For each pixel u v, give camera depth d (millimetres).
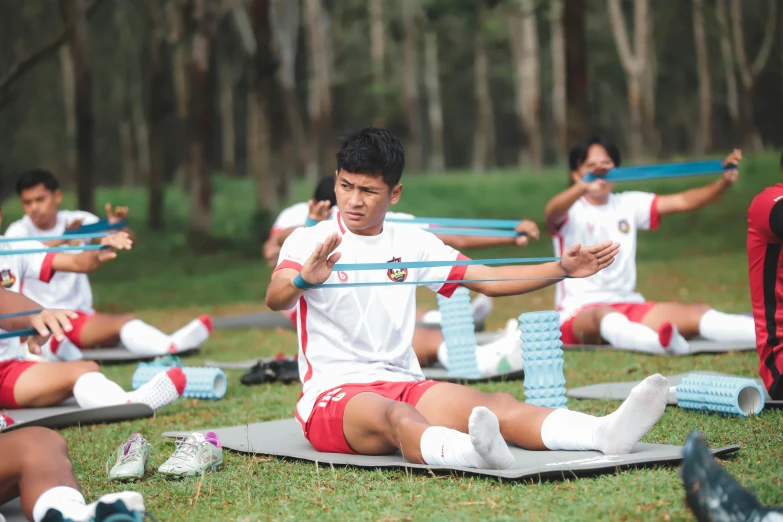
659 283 16438
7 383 7559
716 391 6090
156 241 29828
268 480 5062
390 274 5570
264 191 27203
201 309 17250
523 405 5250
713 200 9344
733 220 27547
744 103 49031
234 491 4879
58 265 8062
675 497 4230
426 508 4312
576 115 22578
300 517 4344
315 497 4664
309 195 37625
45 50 21641
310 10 43812
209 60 26578
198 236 27000
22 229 9578
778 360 6285
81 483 5254
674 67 58188
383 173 5359
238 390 8508
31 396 7555
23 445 4203
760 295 6379
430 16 27656
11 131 49656
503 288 5438
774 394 6332
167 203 38906
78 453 6082
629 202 9789
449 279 5574
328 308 5504
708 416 6133
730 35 54219
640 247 24219
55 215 9719
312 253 5031
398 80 52906
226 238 27875
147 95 49156
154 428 6887
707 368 8242
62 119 51031
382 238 5594
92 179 25672
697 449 3691
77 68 25250
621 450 4848
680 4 53594
